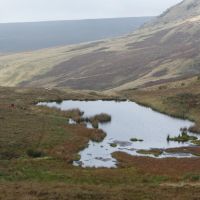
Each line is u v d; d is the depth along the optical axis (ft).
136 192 110.01
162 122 282.36
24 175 135.64
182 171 151.94
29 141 197.67
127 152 198.49
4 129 220.84
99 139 223.10
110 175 141.28
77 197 102.32
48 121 257.34
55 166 155.84
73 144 202.49
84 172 145.28
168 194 107.45
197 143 220.84
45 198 100.07
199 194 107.96
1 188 110.63
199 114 291.17
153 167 160.25
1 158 169.17
